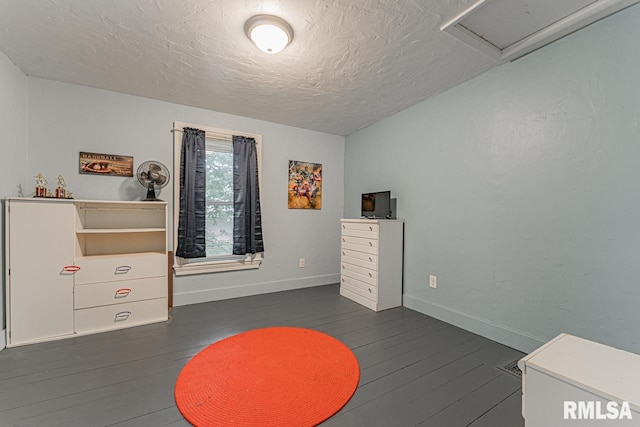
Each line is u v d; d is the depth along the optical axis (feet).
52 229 7.25
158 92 9.09
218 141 10.87
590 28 5.74
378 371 5.93
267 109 10.50
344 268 11.45
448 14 5.49
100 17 5.57
